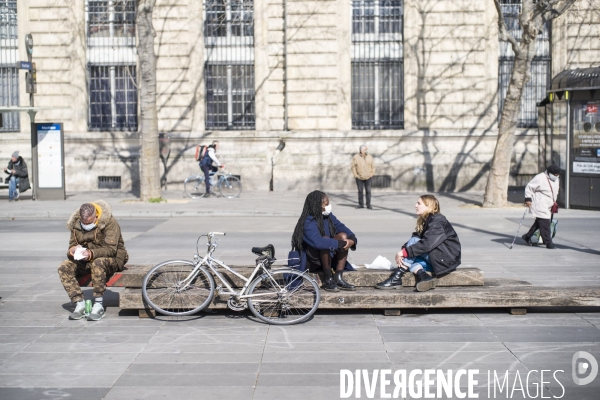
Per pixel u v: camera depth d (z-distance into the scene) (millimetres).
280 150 25219
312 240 8125
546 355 6797
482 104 25047
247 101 25828
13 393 5863
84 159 25484
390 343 7207
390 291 8227
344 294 8086
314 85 25188
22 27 25688
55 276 10992
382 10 25391
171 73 25438
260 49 25328
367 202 20375
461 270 8500
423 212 8453
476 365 6520
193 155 25297
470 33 24922
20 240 15039
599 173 19344
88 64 25953
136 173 25469
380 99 25578
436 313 8398
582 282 10094
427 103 25156
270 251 8141
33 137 22312
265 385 6016
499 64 25344
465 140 25016
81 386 6020
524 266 11438
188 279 8125
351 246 8391
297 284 8078
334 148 25109
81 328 7871
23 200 22531
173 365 6562
